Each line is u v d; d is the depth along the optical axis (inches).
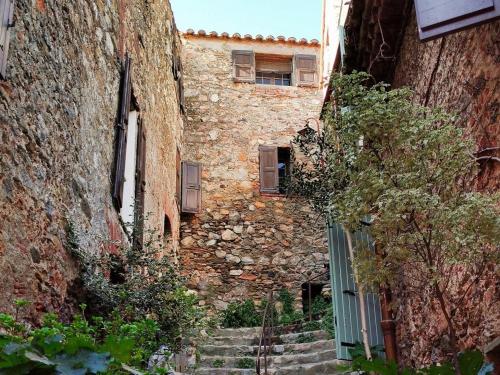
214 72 554.9
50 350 83.0
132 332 170.9
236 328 406.3
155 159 387.5
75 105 213.9
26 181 166.1
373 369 149.3
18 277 157.5
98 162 240.5
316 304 441.1
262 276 482.6
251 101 547.5
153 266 235.5
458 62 176.7
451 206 136.6
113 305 207.0
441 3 148.6
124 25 306.2
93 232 225.0
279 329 399.5
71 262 197.8
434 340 190.7
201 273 479.2
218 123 534.3
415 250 146.1
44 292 173.9
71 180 204.5
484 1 143.3
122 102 281.3
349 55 261.9
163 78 433.1
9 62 158.9
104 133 253.0
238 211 503.5
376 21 234.4
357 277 156.0
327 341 349.7
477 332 158.2
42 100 181.6
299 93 556.4
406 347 225.0
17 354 79.2
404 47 236.5
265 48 573.3
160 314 229.3
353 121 158.1
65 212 196.5
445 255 140.6
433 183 144.0
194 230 493.4
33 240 168.7
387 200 136.2
